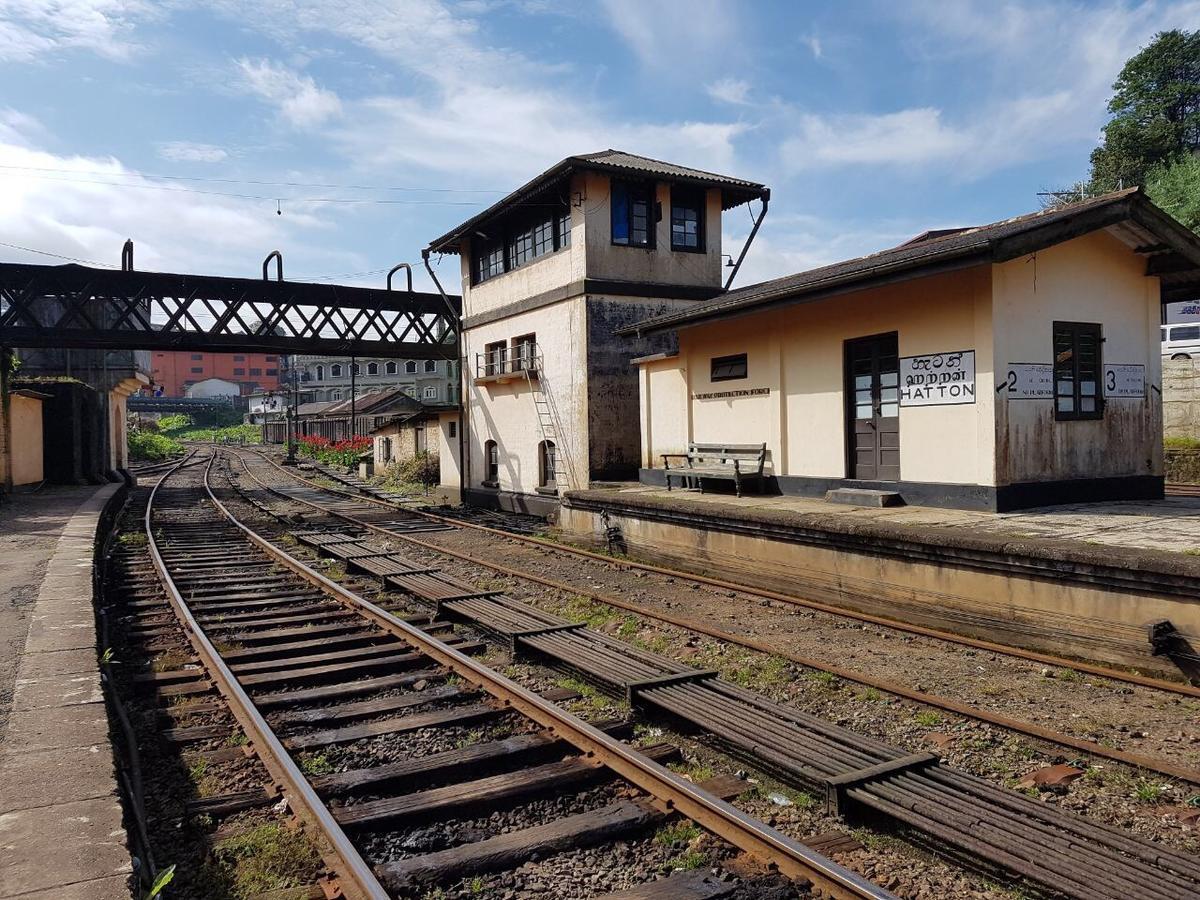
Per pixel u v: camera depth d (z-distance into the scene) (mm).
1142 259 11328
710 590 10867
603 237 17922
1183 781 4812
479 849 4109
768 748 5129
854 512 10508
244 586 11445
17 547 12516
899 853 4148
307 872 3967
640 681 6309
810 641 8242
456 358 25031
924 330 10766
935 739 5559
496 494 21812
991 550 7914
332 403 73938
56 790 3992
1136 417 11281
